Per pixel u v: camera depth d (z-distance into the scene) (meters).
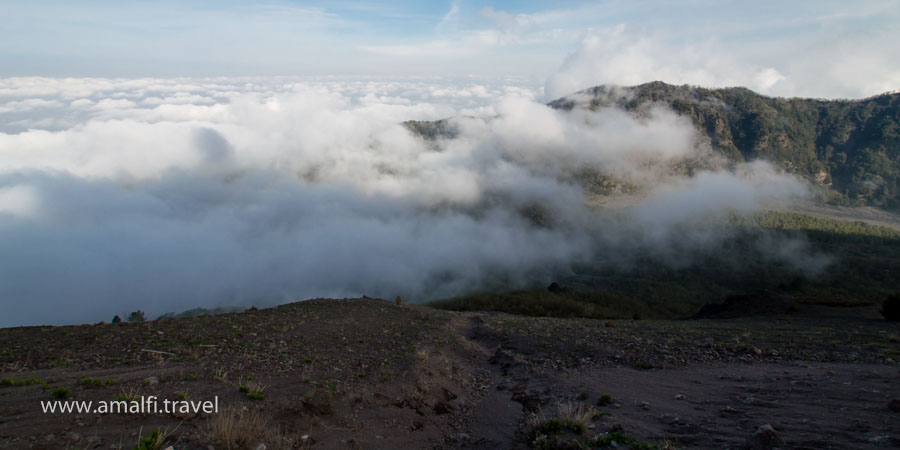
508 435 8.52
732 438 6.57
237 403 8.39
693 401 8.91
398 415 9.80
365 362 13.32
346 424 8.84
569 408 8.87
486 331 20.72
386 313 24.77
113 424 6.95
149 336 14.91
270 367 11.61
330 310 24.31
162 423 7.16
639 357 13.72
